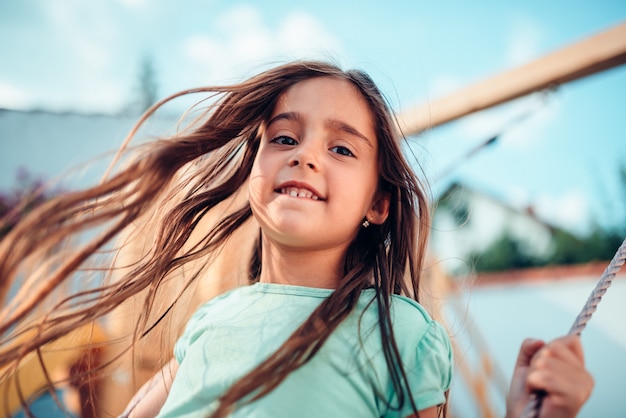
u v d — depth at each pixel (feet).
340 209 4.19
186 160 4.66
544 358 3.22
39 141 19.54
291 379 3.75
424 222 4.99
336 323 3.91
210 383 3.95
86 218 4.29
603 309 21.45
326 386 3.73
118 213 4.26
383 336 3.89
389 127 4.68
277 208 4.10
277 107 4.67
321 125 4.36
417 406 3.73
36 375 8.03
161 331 5.46
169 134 5.27
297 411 3.64
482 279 24.73
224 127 4.77
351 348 3.89
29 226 3.99
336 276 4.49
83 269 4.77
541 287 22.82
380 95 4.77
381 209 4.73
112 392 7.71
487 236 36.83
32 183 18.84
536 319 21.72
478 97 10.11
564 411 3.08
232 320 4.29
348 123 4.41
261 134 4.98
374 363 3.84
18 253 3.94
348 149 4.40
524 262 36.22
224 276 5.95
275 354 3.76
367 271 4.39
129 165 4.64
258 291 4.47
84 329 5.82
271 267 4.55
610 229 36.83
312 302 4.19
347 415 3.68
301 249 4.27
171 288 5.69
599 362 20.08
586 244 36.32
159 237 5.03
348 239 4.45
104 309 4.66
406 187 4.80
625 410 18.97
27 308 4.00
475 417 15.80
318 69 4.81
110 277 5.05
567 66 9.41
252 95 4.77
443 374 3.95
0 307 3.86
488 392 12.72
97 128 19.97
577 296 22.08
